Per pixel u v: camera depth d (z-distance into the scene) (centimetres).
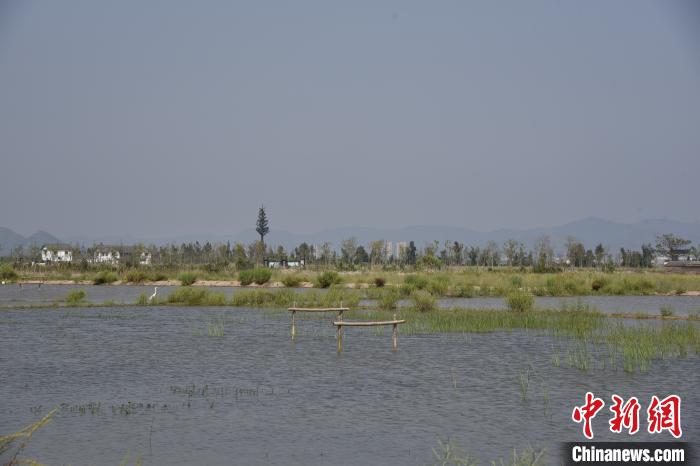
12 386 3291
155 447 2280
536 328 5606
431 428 2525
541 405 2891
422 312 6744
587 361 3934
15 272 15075
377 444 2320
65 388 3244
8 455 2181
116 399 3003
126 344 4756
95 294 10375
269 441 2352
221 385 3312
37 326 5850
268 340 4959
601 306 7975
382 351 4409
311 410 2794
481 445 2319
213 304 8088
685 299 9212
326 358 4138
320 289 10788
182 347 4606
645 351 4106
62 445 2300
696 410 2814
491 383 3350
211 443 2327
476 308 7456
